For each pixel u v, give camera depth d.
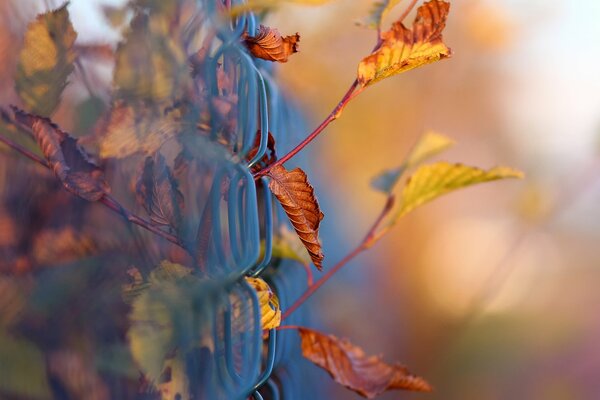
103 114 0.65
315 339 0.76
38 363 0.65
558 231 1.85
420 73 1.94
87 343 0.65
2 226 0.65
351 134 1.66
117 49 0.65
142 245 0.65
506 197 1.90
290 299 0.84
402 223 1.82
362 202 1.67
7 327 0.65
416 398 1.49
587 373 1.69
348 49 1.40
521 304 1.76
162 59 0.64
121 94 0.65
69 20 0.65
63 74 0.65
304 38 1.29
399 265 1.76
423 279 1.78
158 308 0.64
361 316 1.57
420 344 1.66
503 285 1.78
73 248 0.65
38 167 0.66
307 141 0.67
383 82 1.80
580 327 1.72
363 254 1.65
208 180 0.64
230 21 0.65
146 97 0.64
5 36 0.66
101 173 0.64
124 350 0.64
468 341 1.69
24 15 0.65
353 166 1.68
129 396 0.64
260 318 0.63
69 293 0.65
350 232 1.63
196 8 0.64
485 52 2.03
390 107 1.81
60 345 0.65
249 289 0.63
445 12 0.67
